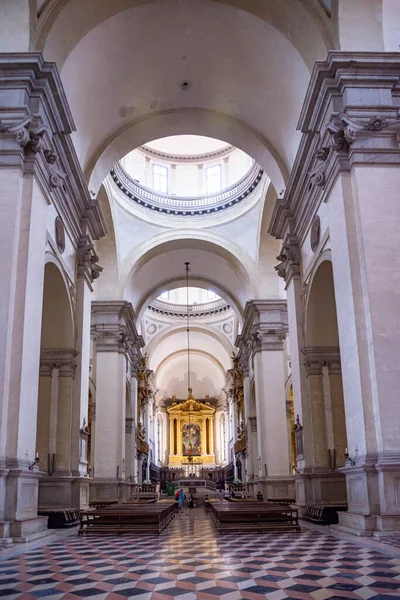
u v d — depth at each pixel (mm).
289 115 11578
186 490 28875
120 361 18344
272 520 9414
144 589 4508
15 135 8094
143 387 26594
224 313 32812
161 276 23281
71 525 9766
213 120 13258
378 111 8383
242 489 24125
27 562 5977
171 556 6387
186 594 4305
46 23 8883
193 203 21172
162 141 24688
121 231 20312
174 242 20703
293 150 11992
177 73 11930
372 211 8008
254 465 20578
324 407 11320
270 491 16766
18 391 7324
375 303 7609
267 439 17312
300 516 11320
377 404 7254
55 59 9250
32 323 7992
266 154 13148
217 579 4887
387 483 6941
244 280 20641
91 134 12133
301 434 11703
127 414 21562
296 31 9680
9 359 7391
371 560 5672
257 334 18500
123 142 13227
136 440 22875
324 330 11680
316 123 9312
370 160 8234
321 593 4250
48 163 8867
